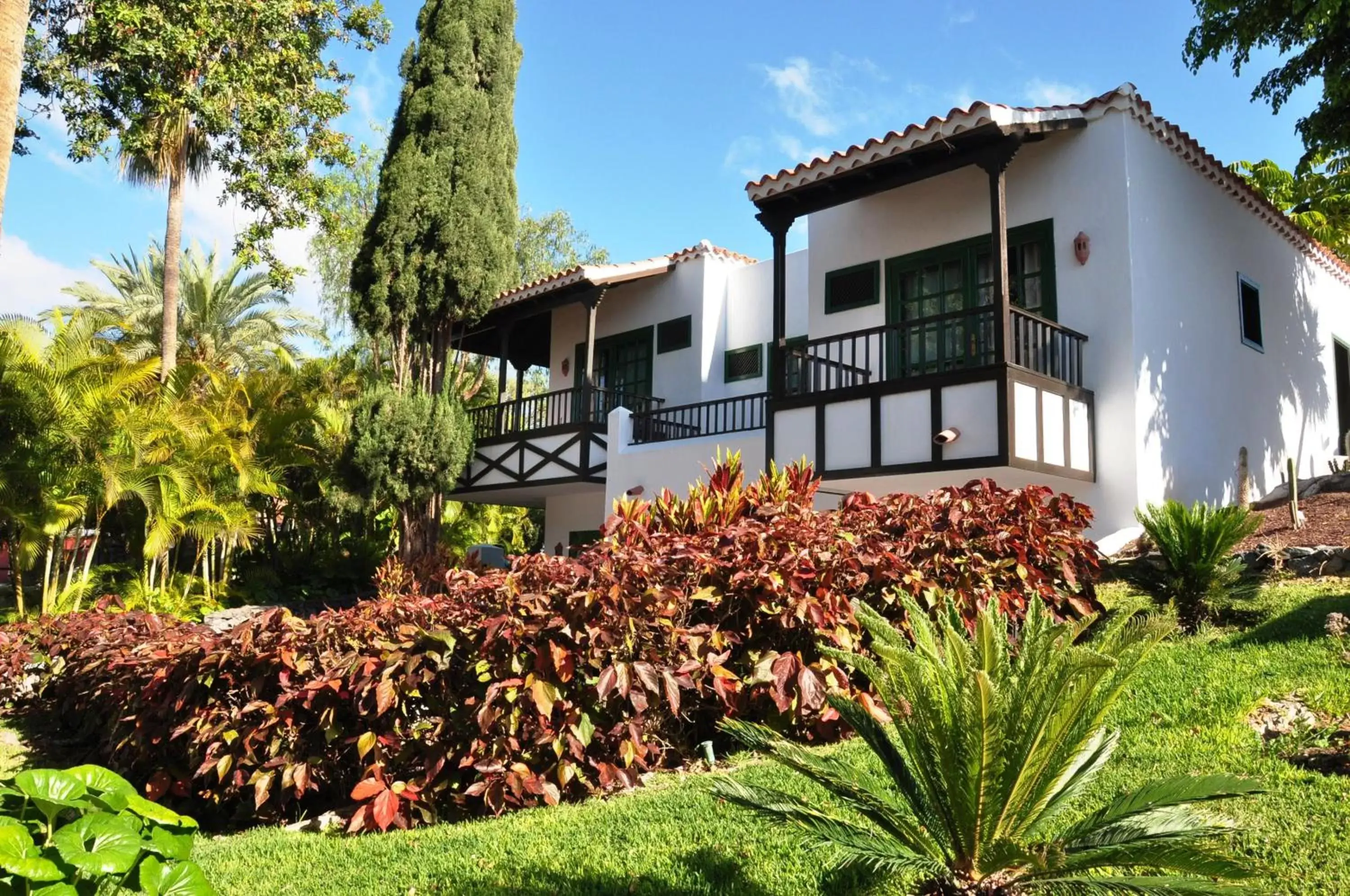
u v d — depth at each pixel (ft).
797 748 9.04
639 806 13.80
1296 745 13.55
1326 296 48.62
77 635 24.73
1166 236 34.91
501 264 54.13
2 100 18.84
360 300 53.67
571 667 14.28
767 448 36.29
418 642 14.90
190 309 80.38
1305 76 40.24
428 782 14.58
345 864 12.66
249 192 48.06
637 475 45.24
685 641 15.57
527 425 55.06
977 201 36.73
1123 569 23.22
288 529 57.88
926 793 8.66
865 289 39.91
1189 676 17.47
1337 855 10.11
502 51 55.62
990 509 19.20
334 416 53.72
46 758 22.56
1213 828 7.64
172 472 40.83
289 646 15.78
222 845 14.79
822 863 11.04
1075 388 32.22
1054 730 7.95
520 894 10.89
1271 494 37.47
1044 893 7.95
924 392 31.35
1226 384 37.76
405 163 53.06
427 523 52.19
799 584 16.38
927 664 8.32
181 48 40.81
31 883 7.13
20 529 38.83
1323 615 20.71
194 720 15.99
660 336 53.26
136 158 50.67
